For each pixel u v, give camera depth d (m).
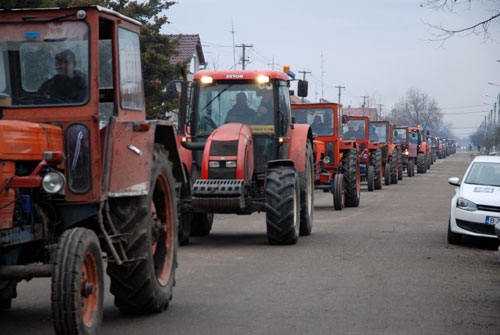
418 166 51.12
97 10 7.61
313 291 9.88
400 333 7.70
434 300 9.39
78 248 6.75
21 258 7.47
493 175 15.53
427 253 13.57
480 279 10.95
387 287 10.22
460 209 14.68
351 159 23.98
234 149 13.92
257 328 7.88
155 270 8.78
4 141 6.64
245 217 20.59
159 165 8.52
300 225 15.75
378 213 21.69
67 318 6.64
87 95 7.51
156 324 8.05
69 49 7.60
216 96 14.98
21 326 7.97
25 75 7.60
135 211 8.05
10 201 6.67
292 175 14.39
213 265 12.05
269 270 11.55
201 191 13.71
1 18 7.68
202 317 8.38
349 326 7.97
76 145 7.42
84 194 7.37
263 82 14.87
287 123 15.05
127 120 8.33
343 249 13.94
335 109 23.44
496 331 7.82
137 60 8.73
